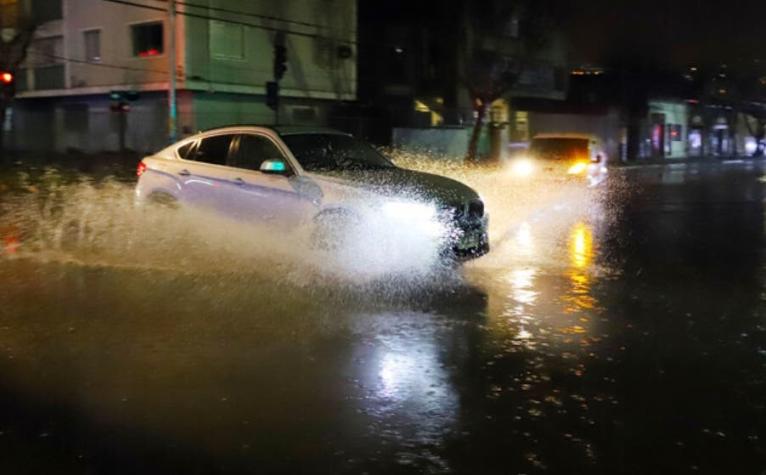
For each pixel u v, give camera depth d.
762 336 6.82
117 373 5.62
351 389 5.34
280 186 8.94
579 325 7.10
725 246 12.11
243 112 32.12
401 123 37.72
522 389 5.40
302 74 33.94
